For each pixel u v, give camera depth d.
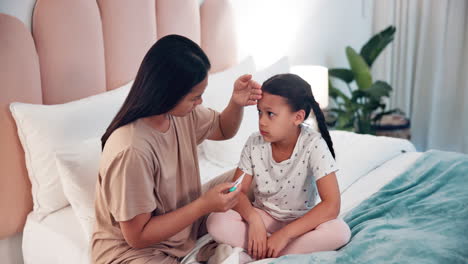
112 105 1.75
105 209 1.25
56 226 1.56
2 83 1.52
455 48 3.46
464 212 1.43
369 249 1.24
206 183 1.60
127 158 1.11
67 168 1.46
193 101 1.18
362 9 3.62
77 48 1.71
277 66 2.39
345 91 3.73
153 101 1.12
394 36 3.63
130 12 1.89
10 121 1.56
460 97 3.53
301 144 1.36
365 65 3.17
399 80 3.73
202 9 2.28
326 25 3.27
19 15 1.59
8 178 1.59
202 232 1.50
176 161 1.28
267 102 1.29
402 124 3.31
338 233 1.27
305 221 1.28
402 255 1.20
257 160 1.41
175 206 1.31
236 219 1.38
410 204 1.53
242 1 2.51
